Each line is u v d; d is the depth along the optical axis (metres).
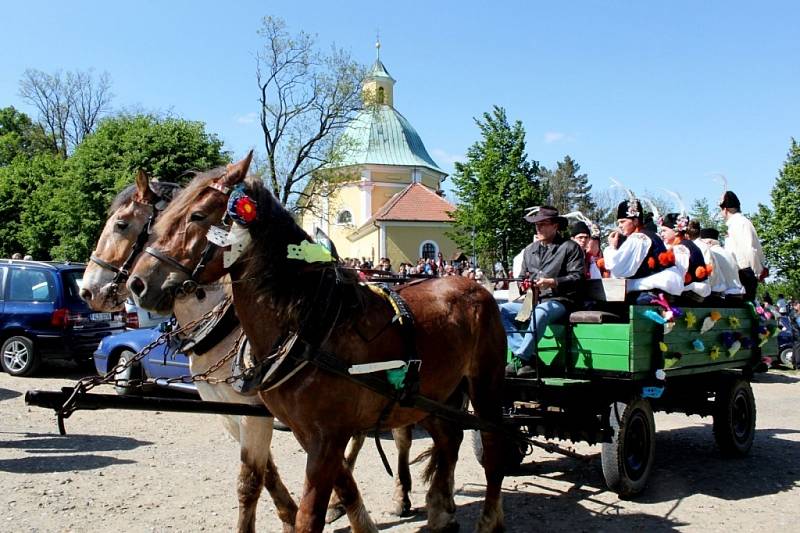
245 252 3.70
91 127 47.09
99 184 21.53
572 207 69.06
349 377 3.69
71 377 12.16
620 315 6.28
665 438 8.62
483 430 4.89
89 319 12.20
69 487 6.01
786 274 27.95
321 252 3.77
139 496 5.83
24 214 25.92
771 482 6.52
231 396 4.75
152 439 8.05
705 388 7.43
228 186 3.72
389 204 40.09
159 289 3.57
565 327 6.00
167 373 9.02
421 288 4.94
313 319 3.72
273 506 5.68
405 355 4.12
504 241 28.42
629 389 6.06
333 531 5.20
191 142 20.88
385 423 4.19
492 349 5.18
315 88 30.53
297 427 3.74
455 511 5.26
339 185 32.22
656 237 6.48
